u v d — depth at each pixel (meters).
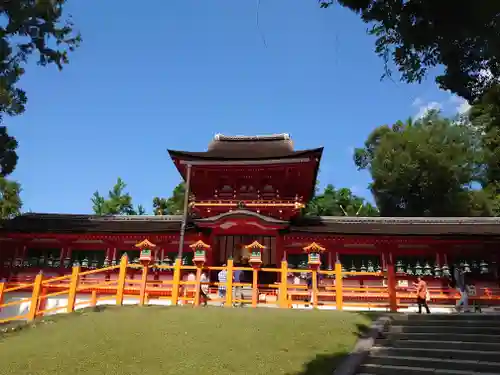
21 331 15.11
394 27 9.89
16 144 26.70
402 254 28.94
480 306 25.08
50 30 18.59
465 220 31.62
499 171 46.97
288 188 34.16
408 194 53.91
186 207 28.27
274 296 25.28
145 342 12.99
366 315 16.16
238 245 31.14
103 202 58.06
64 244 30.66
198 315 15.37
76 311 16.92
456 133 51.59
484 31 8.77
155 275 28.78
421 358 11.47
